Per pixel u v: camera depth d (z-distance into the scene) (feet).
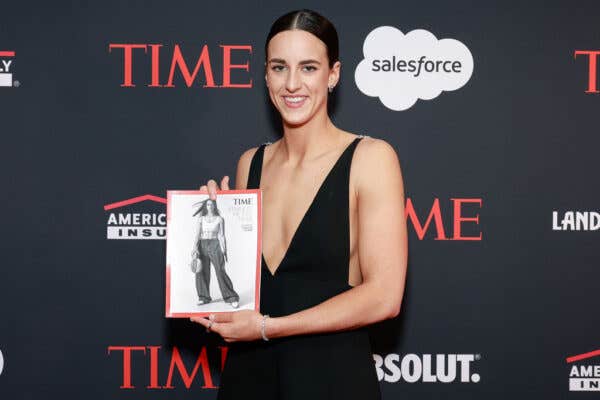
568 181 6.02
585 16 6.01
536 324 6.04
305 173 4.51
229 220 4.48
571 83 6.02
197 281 4.42
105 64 6.05
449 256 6.06
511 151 6.03
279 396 4.26
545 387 6.04
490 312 6.05
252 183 4.86
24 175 6.05
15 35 6.03
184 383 6.13
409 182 6.05
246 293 4.37
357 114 6.05
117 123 6.07
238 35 6.05
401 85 6.03
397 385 6.11
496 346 6.05
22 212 6.07
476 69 6.03
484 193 6.04
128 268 6.10
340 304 4.16
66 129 6.05
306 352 4.26
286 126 4.62
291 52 4.36
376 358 6.10
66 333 6.08
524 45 6.02
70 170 6.07
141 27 6.04
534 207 6.04
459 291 6.06
